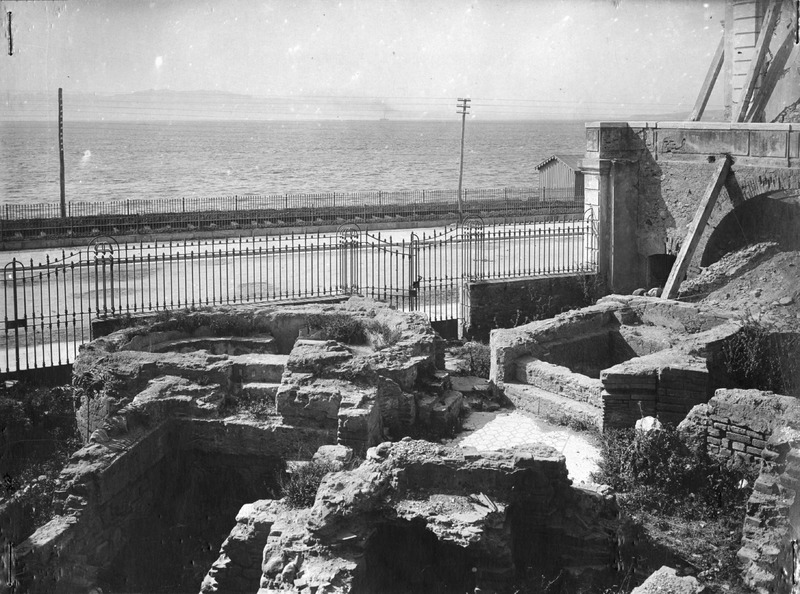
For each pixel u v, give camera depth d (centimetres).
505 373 2264
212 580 1413
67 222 4838
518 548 1441
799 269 2658
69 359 2414
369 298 2511
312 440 1847
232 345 2253
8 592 1347
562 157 6309
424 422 2022
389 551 1392
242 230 4919
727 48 3241
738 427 1684
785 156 2728
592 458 1861
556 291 3061
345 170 16338
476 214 5534
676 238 3105
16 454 1891
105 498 1591
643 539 1496
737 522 1548
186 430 1891
